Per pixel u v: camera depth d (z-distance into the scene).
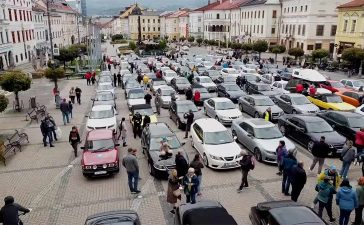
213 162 14.22
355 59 42.25
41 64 53.19
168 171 13.23
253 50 62.41
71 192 12.51
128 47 90.31
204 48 99.88
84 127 21.05
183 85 30.94
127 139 18.59
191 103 21.67
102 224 8.18
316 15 63.94
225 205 11.45
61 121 22.47
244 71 37.84
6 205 8.78
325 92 25.95
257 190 12.52
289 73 35.81
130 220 8.41
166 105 25.73
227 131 15.74
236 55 63.41
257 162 15.27
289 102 22.72
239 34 96.12
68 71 47.12
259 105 22.08
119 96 30.48
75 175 14.03
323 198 10.06
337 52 56.38
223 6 107.69
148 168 14.66
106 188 12.82
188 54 74.31
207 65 45.69
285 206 8.63
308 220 7.91
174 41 133.25
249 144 16.06
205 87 28.86
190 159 15.45
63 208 11.38
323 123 17.12
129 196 12.16
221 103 21.80
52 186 13.02
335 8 63.78
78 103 27.77
